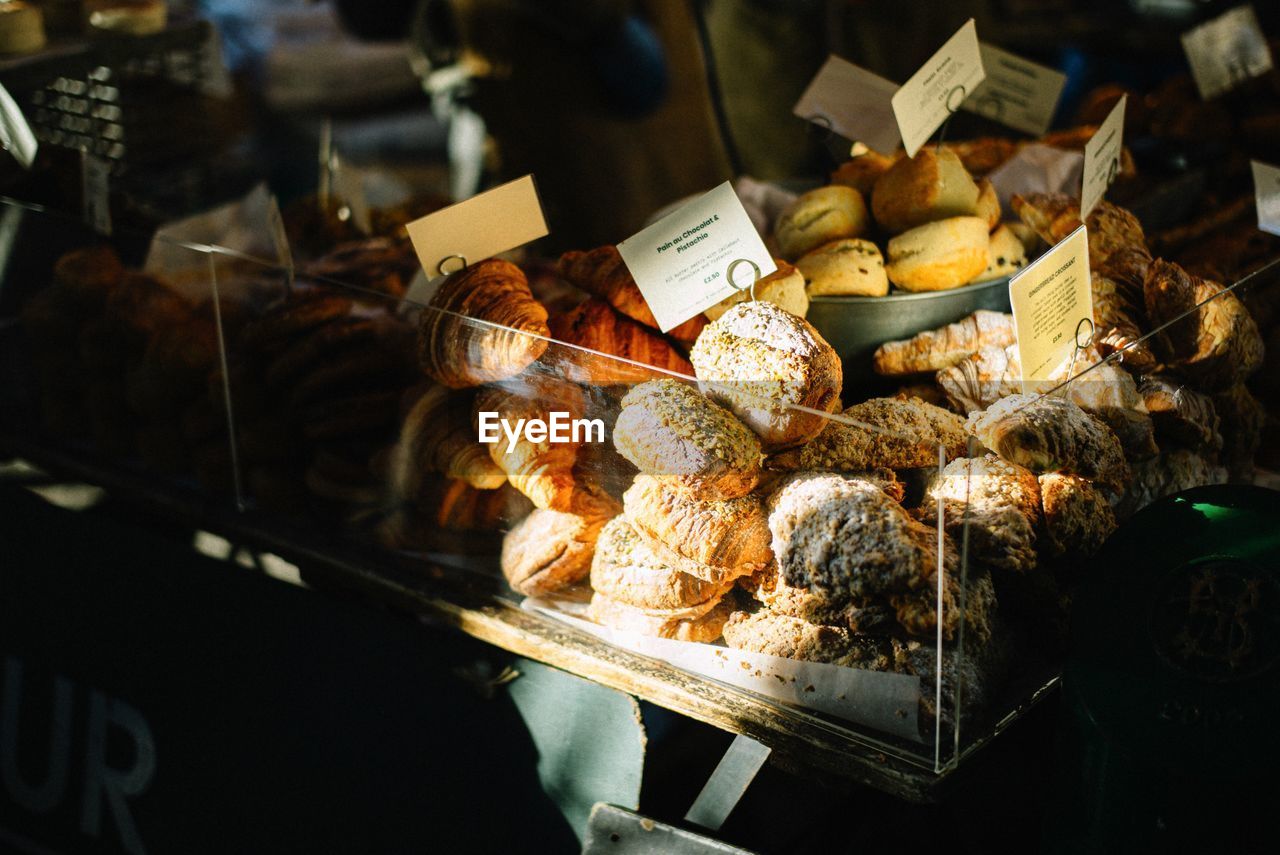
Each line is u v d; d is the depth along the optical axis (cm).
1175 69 288
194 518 171
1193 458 150
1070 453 138
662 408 136
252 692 171
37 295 181
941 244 154
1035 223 164
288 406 162
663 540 138
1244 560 129
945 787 132
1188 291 153
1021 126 200
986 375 151
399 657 160
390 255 183
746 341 138
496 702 155
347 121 445
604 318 152
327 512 164
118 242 176
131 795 183
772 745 138
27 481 187
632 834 144
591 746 150
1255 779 124
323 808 170
